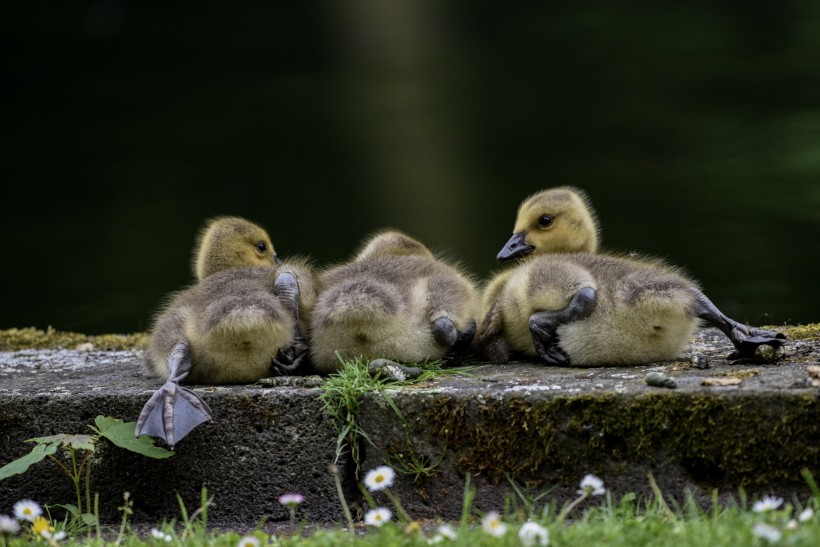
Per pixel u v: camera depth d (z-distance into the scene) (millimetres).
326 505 8461
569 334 9273
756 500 7641
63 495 8836
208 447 8609
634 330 9078
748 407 7645
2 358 11945
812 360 9016
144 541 7766
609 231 24516
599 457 7938
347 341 8984
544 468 8062
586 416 7945
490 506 8164
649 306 8922
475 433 8172
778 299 19281
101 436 8766
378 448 8336
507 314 9820
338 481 7938
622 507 7496
